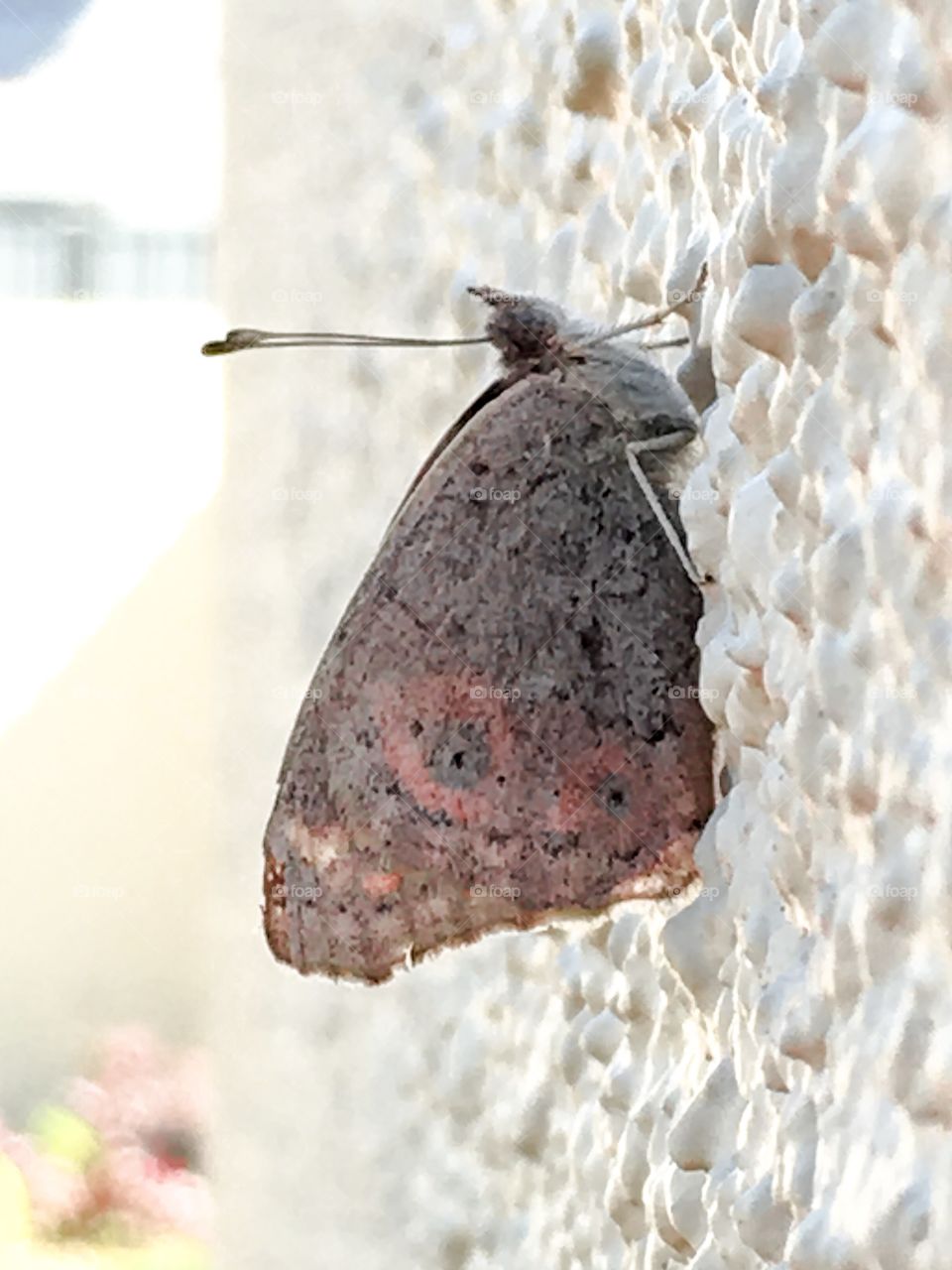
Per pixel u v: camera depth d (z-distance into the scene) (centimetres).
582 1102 7
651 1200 6
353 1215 11
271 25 13
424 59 9
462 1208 9
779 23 5
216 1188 15
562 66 7
